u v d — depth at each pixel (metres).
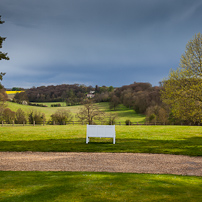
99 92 155.12
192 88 23.22
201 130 31.09
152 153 16.50
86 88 159.50
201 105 22.83
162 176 9.79
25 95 125.56
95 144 20.28
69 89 150.88
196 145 19.17
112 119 55.81
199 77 23.80
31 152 16.95
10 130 32.78
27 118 63.81
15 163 13.00
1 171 10.75
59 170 11.29
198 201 6.51
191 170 11.47
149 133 27.95
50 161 13.59
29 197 6.81
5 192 7.30
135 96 105.94
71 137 24.80
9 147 18.86
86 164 12.78
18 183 8.39
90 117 52.97
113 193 7.20
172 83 25.12
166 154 16.08
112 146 19.20
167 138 23.52
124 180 8.88
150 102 86.25
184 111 23.34
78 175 9.77
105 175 9.80
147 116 67.31
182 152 16.45
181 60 25.38
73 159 14.23
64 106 125.62
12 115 65.62
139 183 8.44
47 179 9.01
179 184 8.37
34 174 10.01
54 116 56.34
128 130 31.73
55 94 147.12
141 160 13.95
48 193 7.18
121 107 112.38
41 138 24.02
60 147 18.86
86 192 7.29
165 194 7.12
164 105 66.56
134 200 6.57
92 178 9.18
